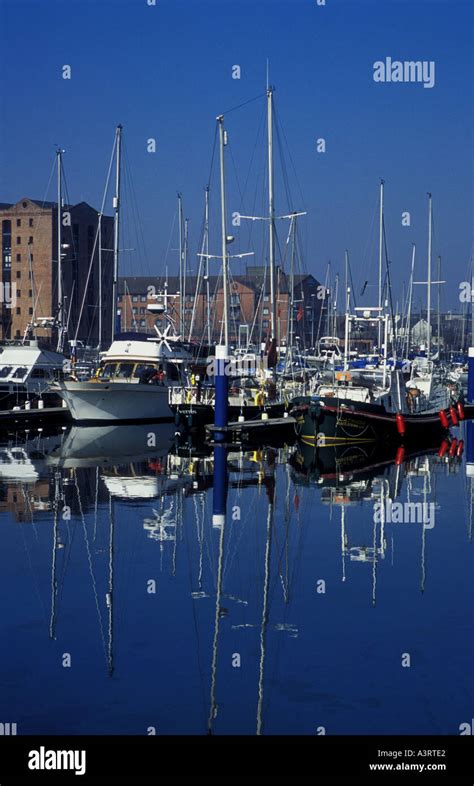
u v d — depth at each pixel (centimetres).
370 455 4469
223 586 1992
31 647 1597
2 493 3102
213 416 5381
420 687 1427
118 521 2667
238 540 2447
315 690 1421
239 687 1419
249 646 1605
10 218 15788
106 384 5384
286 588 1980
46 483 3334
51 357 6184
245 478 3578
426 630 1702
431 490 3325
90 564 2167
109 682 1440
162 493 3167
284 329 15462
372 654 1571
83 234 16075
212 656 1554
